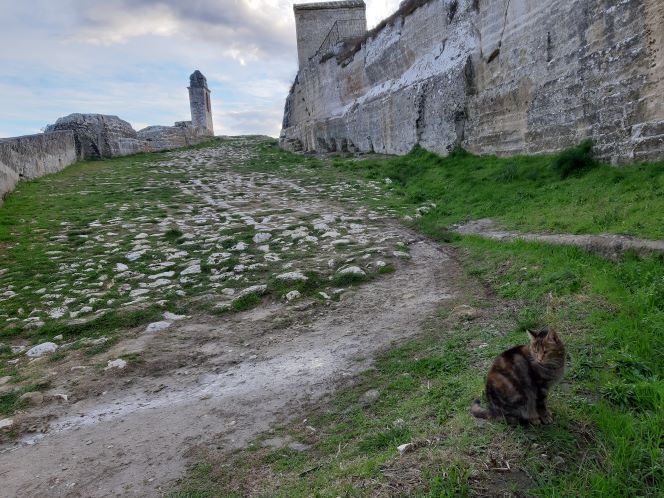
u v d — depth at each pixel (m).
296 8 36.78
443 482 3.70
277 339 7.89
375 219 14.91
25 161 22.83
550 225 10.27
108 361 7.37
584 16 12.80
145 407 6.16
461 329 7.06
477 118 18.88
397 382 5.89
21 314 9.29
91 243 13.42
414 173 20.34
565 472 3.78
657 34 10.48
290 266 10.92
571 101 13.58
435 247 11.77
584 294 6.99
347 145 30.86
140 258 12.10
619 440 3.95
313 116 36.16
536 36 15.17
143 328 8.62
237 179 24.22
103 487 4.69
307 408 5.72
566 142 13.94
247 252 12.26
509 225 11.52
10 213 16.75
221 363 7.22
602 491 3.52
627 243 7.71
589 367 5.12
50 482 4.82
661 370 4.97
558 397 4.69
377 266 10.60
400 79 24.98
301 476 4.43
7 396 6.53
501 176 15.19
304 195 19.45
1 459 5.29
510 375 4.32
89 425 5.84
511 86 16.64
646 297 6.17
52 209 17.47
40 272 11.38
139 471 4.88
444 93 20.47
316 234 13.57
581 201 10.91
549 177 13.56
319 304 9.13
